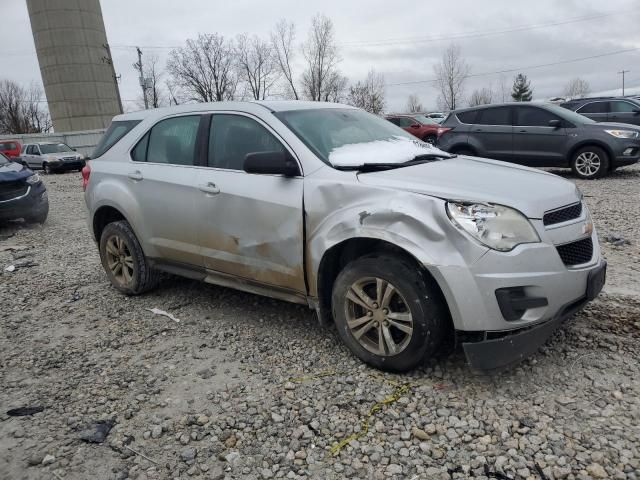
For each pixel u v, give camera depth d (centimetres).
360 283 333
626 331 369
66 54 4669
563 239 304
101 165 511
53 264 664
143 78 4541
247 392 326
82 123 4797
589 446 258
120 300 507
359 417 293
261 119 394
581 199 347
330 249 338
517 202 299
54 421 308
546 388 309
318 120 405
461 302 290
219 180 402
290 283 370
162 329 430
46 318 475
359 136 405
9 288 568
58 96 4759
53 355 396
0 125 6462
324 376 338
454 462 255
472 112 1195
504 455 257
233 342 398
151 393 332
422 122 2133
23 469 269
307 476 253
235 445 277
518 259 288
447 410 293
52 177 2292
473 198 299
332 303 350
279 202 361
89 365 377
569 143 1084
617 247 573
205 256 421
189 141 441
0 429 303
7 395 341
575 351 348
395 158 376
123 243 501
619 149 1045
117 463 269
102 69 4856
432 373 330
